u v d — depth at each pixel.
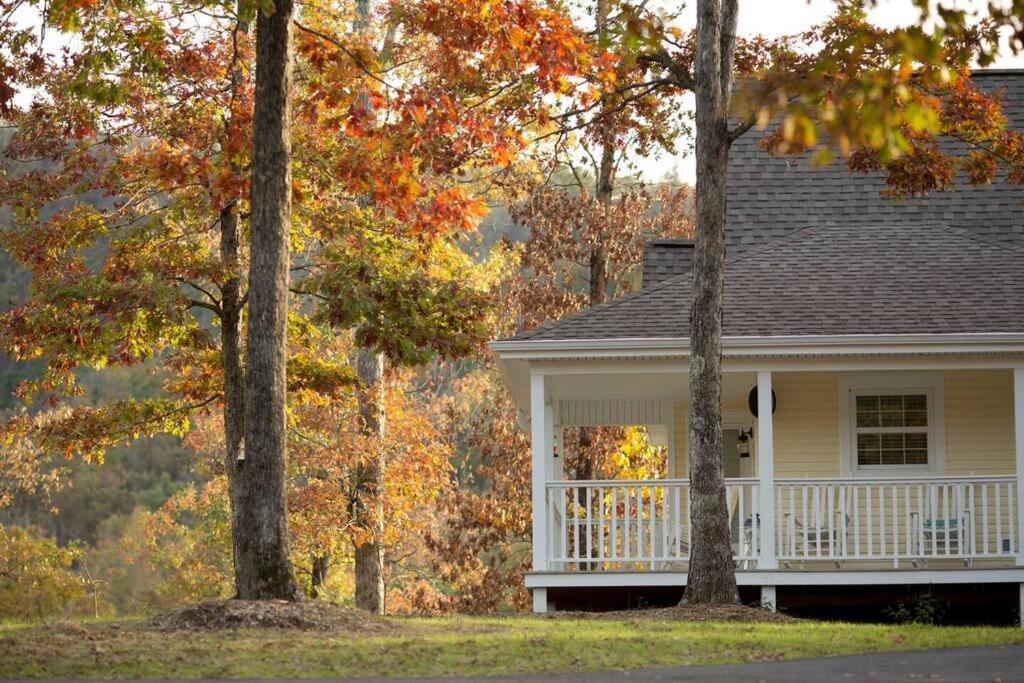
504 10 17.39
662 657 11.72
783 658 11.79
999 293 19.44
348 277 19.97
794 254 21.02
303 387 22.94
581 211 30.05
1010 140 19.27
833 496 18.91
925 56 7.59
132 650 11.74
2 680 10.50
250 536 14.59
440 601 32.06
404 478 28.77
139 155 20.83
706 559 16.45
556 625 14.57
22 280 64.94
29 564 40.66
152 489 64.19
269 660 11.34
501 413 31.38
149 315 19.72
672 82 18.05
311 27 21.97
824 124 6.98
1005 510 20.59
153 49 18.50
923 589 18.44
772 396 20.14
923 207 22.34
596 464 31.22
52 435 22.25
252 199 15.06
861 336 18.16
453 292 20.72
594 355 18.62
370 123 17.81
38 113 20.05
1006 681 10.16
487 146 20.31
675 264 22.41
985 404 20.92
